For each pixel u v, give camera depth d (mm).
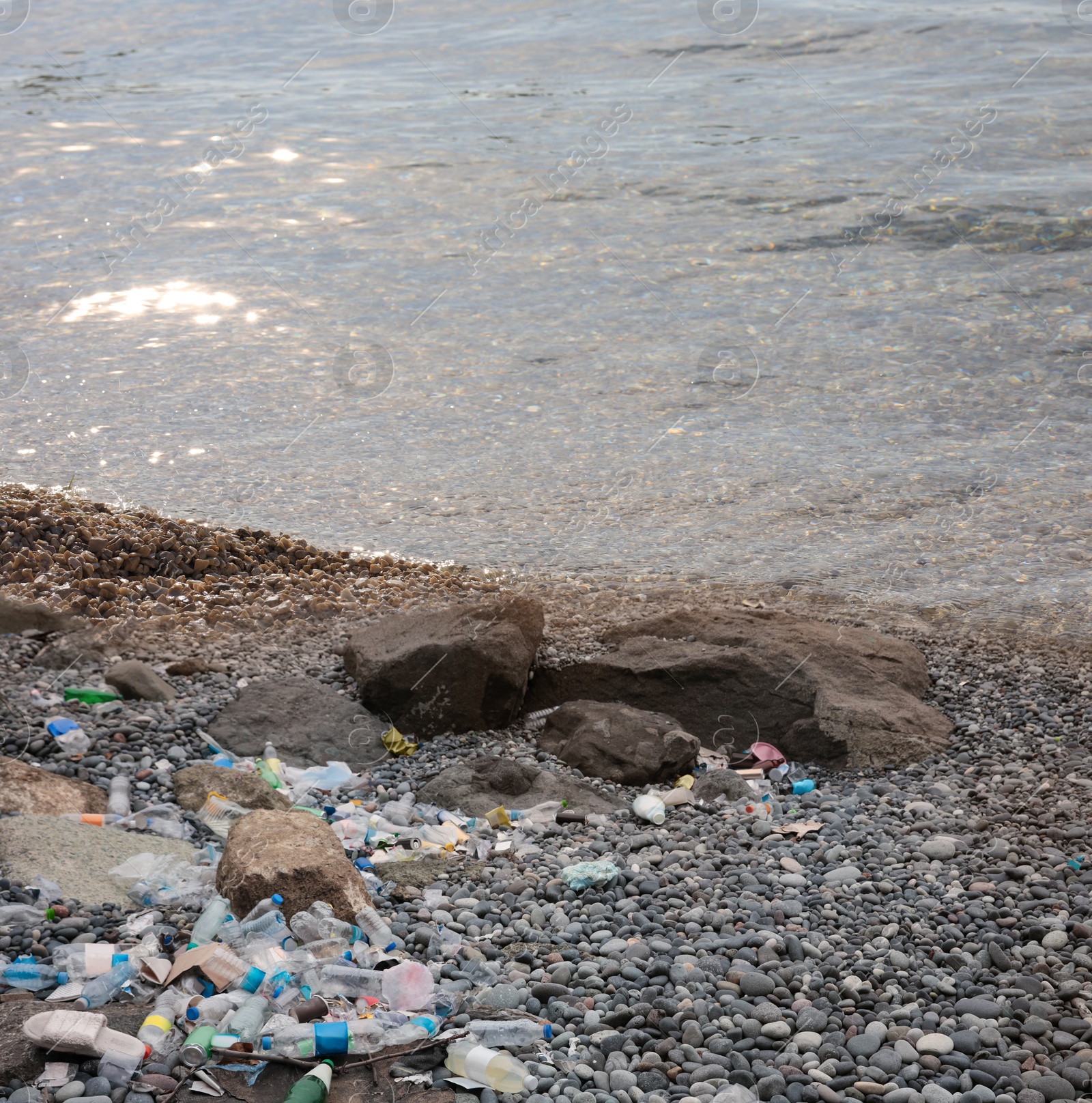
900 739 4855
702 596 5930
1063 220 11109
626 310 9750
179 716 4656
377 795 4406
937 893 3682
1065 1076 2762
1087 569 6191
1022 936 3391
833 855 3945
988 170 12430
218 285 10336
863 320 9477
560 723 5066
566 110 15289
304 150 14047
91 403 8109
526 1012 2977
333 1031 2701
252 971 2928
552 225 11625
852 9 18609
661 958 3246
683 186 12445
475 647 4984
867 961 3268
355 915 3258
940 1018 3021
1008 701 5207
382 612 5699
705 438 7738
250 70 17875
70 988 2844
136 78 17578
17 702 4559
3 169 13398
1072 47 16250
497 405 8219
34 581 5625
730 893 3684
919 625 5781
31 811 3725
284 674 5215
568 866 3814
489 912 3514
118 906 3289
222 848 3721
